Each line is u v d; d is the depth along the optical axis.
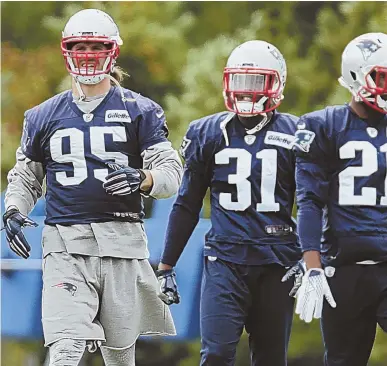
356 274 25.38
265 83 25.75
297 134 25.45
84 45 25.77
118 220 25.66
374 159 25.20
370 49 25.22
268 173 25.77
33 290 38.03
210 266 25.94
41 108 26.09
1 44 52.56
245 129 26.02
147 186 25.19
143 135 25.83
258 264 25.62
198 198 26.56
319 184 25.28
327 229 25.66
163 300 26.39
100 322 25.86
